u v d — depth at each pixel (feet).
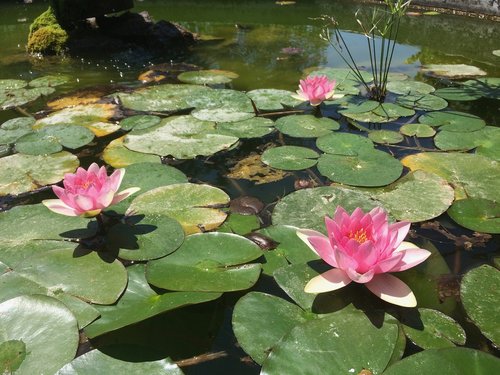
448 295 1.82
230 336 1.69
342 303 1.77
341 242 1.81
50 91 3.96
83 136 3.05
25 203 2.38
